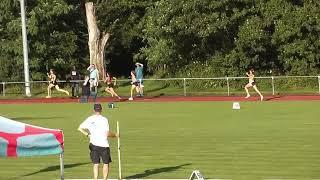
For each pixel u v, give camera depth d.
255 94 156.00
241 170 58.94
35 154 44.84
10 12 196.62
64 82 172.50
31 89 184.75
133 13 197.88
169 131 88.44
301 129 86.31
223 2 164.88
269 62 178.25
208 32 165.62
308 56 167.50
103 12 197.00
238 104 119.81
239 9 169.38
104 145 51.28
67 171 61.22
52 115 116.00
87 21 196.38
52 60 198.50
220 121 99.44
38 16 190.75
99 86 182.25
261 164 61.62
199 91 169.00
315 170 58.00
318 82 159.25
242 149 70.88
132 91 159.62
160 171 59.84
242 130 87.06
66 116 113.50
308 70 169.12
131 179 56.34
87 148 75.31
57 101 153.50
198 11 166.50
